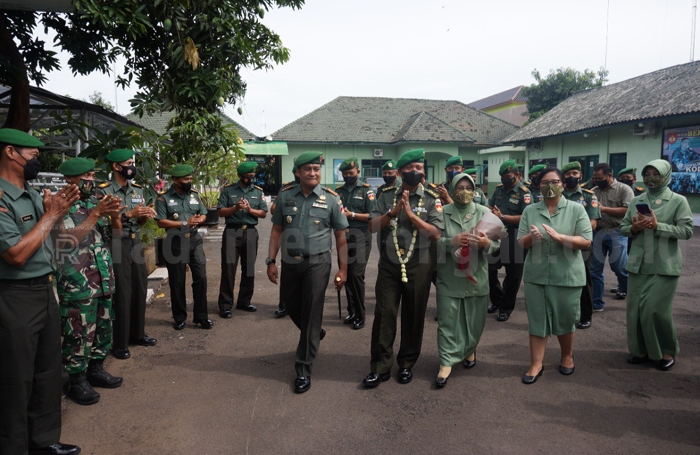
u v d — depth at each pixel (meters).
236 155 8.66
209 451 3.09
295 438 3.25
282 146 24.14
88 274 3.71
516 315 6.09
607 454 3.04
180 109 7.07
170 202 5.45
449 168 6.96
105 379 4.00
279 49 8.64
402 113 28.84
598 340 5.12
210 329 5.60
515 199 5.93
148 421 3.47
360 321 5.64
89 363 3.98
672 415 3.52
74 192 2.86
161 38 6.75
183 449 3.12
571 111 20.39
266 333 5.46
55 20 6.86
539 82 28.27
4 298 2.71
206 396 3.87
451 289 4.11
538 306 4.08
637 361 4.48
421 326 4.12
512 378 4.20
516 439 3.22
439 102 30.67
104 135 6.80
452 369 4.42
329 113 27.55
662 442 3.17
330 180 25.95
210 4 6.62
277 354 4.82
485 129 28.58
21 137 2.78
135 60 7.07
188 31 6.61
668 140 14.76
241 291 6.37
